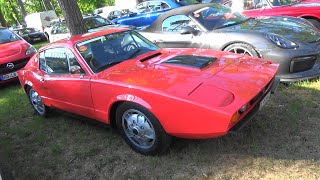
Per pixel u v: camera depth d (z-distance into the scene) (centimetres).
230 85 312
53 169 379
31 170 384
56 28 1225
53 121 521
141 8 1193
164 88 317
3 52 802
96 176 351
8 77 781
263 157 324
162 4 1126
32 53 827
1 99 711
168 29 626
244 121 302
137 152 374
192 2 1127
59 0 785
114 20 1226
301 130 361
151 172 338
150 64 384
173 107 304
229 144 355
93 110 400
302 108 410
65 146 429
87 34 462
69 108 446
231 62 369
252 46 492
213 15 596
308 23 577
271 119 392
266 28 525
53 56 461
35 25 2580
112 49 429
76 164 381
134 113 351
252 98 296
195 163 337
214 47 540
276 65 369
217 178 308
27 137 484
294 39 484
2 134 509
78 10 802
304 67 473
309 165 303
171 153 358
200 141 370
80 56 409
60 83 433
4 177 369
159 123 328
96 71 395
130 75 361
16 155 430
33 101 555
